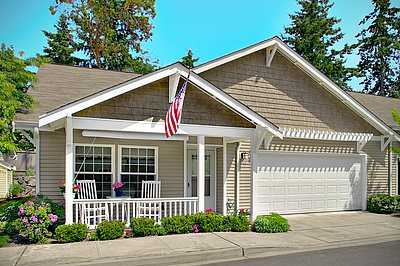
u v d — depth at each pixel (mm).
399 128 17000
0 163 21422
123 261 7617
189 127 10844
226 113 11453
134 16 32469
